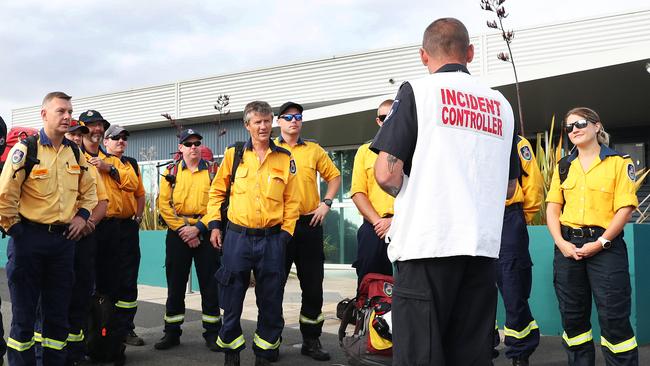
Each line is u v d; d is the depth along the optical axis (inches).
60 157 160.2
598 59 302.5
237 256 177.0
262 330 182.2
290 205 183.0
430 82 98.2
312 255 203.5
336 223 502.0
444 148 96.0
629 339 148.4
